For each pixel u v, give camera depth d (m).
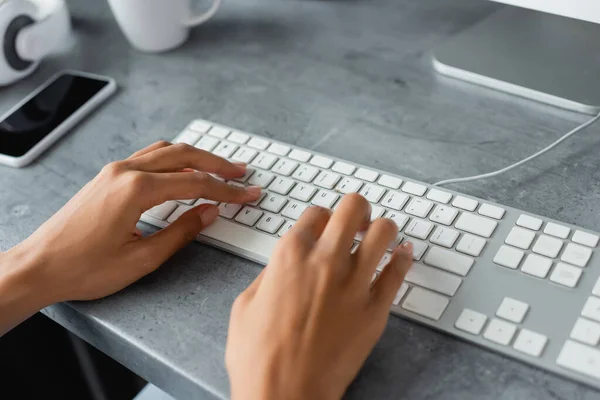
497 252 0.52
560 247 0.52
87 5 1.01
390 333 0.50
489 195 0.60
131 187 0.57
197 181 0.59
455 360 0.48
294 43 0.86
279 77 0.80
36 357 0.95
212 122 0.74
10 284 0.54
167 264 0.58
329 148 0.68
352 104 0.74
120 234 0.56
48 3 0.89
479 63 0.74
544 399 0.44
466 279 0.51
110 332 0.54
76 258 0.55
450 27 0.83
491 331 0.48
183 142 0.68
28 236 0.64
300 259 0.48
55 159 0.73
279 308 0.46
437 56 0.77
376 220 0.51
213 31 0.91
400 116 0.71
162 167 0.60
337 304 0.46
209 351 0.50
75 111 0.78
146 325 0.53
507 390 0.45
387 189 0.60
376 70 0.79
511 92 0.71
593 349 0.45
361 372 0.48
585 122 0.66
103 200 0.57
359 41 0.84
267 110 0.75
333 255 0.48
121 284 0.56
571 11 0.62
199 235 0.59
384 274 0.50
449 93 0.73
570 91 0.68
